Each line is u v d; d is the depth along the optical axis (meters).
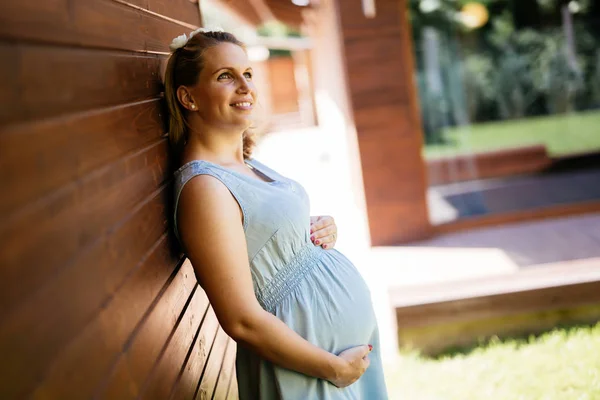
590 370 3.44
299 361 1.76
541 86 6.75
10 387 0.85
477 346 4.03
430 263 5.15
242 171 1.96
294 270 1.93
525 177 6.51
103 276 1.25
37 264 0.96
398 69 5.86
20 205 0.92
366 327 2.00
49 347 0.97
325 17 7.52
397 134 5.91
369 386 2.14
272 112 25.70
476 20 6.46
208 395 2.20
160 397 1.56
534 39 6.69
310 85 20.17
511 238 5.62
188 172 1.81
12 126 0.93
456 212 6.25
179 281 1.96
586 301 4.00
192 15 2.91
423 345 4.04
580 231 5.56
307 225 1.97
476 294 4.00
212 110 1.90
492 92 6.56
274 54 26.53
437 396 3.43
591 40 6.80
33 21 1.05
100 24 1.45
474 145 6.50
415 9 6.23
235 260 1.75
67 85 1.17
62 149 1.10
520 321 4.03
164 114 2.04
